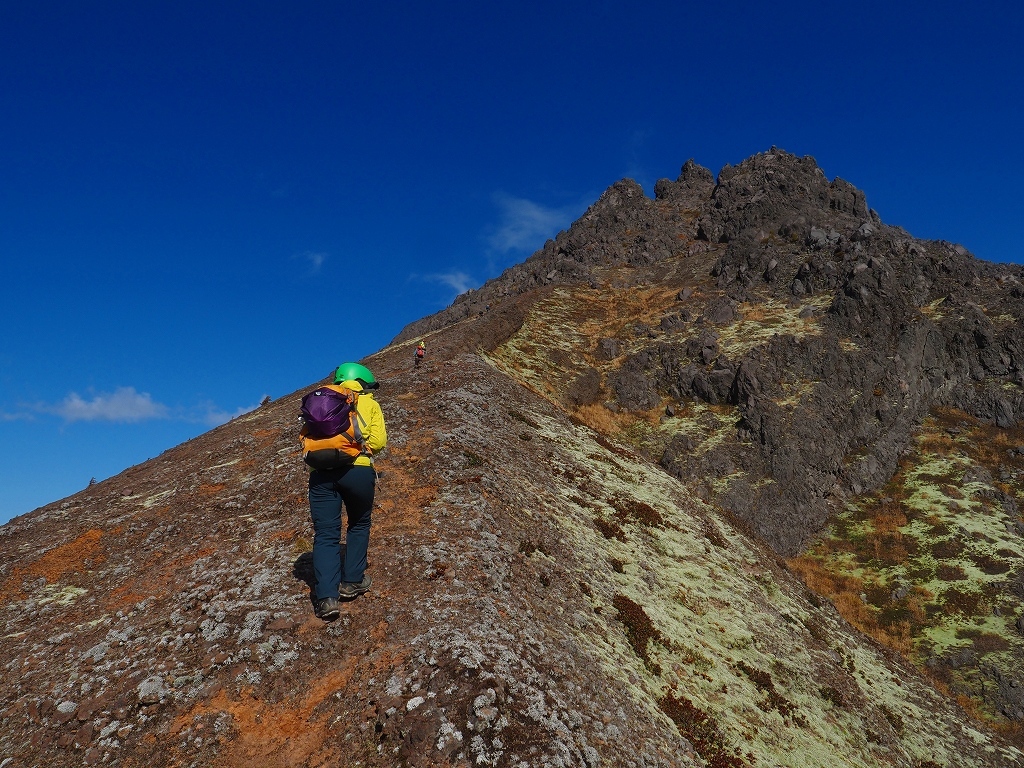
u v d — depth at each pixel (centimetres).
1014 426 4362
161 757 658
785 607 1933
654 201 9288
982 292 5331
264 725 694
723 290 5866
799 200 7175
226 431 2861
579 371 4500
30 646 983
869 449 3991
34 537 1688
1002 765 1609
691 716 1050
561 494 1856
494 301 6669
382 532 1155
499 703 676
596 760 688
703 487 3503
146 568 1322
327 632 818
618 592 1401
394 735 646
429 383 2712
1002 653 2580
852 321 4719
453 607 897
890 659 2061
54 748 682
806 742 1220
